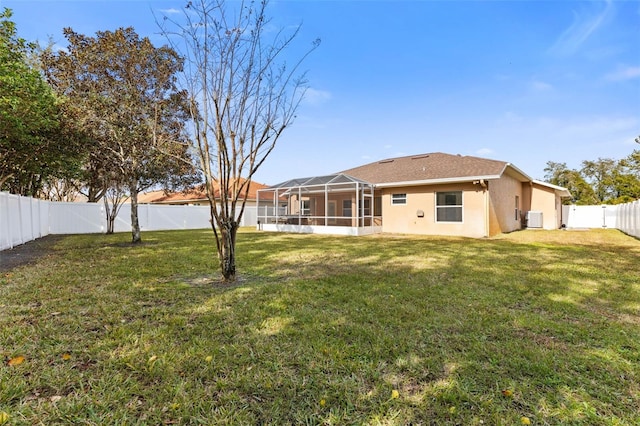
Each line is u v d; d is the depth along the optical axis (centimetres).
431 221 1372
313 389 208
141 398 197
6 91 652
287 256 748
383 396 201
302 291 434
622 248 884
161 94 923
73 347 261
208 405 191
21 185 1326
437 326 310
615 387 210
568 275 530
